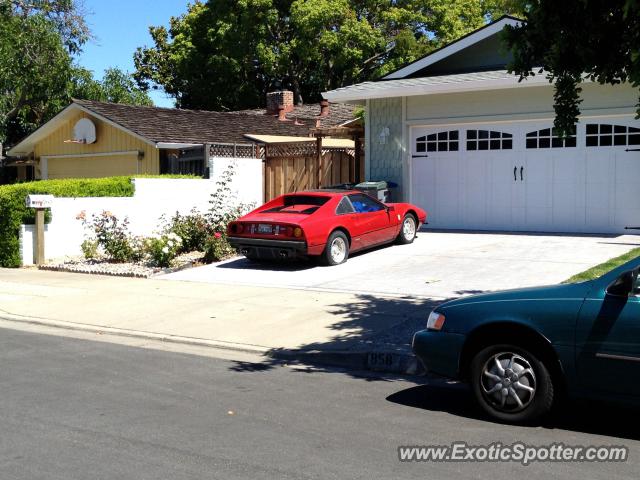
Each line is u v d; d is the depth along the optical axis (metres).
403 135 18.89
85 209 17.27
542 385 5.98
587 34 7.87
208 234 16.70
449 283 12.34
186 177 19.75
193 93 44.53
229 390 7.30
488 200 18.14
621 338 5.55
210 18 40.84
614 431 5.98
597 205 16.78
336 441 5.72
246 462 5.25
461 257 14.55
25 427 6.08
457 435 5.88
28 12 29.62
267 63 38.94
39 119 32.03
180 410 6.58
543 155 17.34
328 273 13.84
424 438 5.80
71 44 30.67
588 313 5.71
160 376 7.86
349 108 31.91
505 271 12.98
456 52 18.67
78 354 8.98
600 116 16.41
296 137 25.75
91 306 11.91
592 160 16.75
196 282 13.76
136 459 5.32
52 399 6.93
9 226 16.23
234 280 13.73
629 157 16.31
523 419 6.08
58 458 5.34
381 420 6.29
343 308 10.96
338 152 21.00
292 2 39.00
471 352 6.38
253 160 21.12
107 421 6.23
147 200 18.52
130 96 34.62
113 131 23.78
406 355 8.12
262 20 38.62
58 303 12.22
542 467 5.17
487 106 17.80
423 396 7.11
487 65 18.53
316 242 14.18
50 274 15.23
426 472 5.07
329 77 40.69
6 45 27.77
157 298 12.33
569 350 5.77
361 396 7.10
